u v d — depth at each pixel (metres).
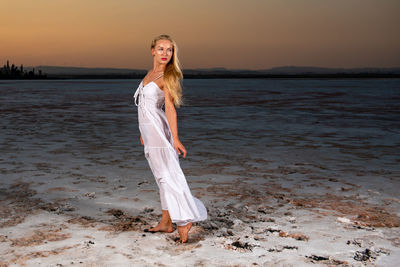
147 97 3.06
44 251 2.86
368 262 2.71
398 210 3.89
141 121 3.12
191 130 10.53
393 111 16.81
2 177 5.13
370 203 4.11
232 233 3.26
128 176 5.23
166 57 2.98
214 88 52.25
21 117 14.19
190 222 3.03
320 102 23.09
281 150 7.38
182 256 2.80
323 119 13.60
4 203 4.05
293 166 5.94
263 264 2.67
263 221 3.57
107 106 20.17
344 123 12.34
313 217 3.66
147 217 3.66
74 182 4.89
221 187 4.71
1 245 2.96
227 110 17.59
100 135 9.50
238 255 2.82
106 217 3.64
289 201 4.18
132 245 3.00
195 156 6.73
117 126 11.47
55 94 34.94
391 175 5.38
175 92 2.95
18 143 8.10
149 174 5.35
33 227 3.36
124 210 3.85
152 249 2.93
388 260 2.74
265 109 18.06
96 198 4.23
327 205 4.04
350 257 2.79
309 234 3.23
